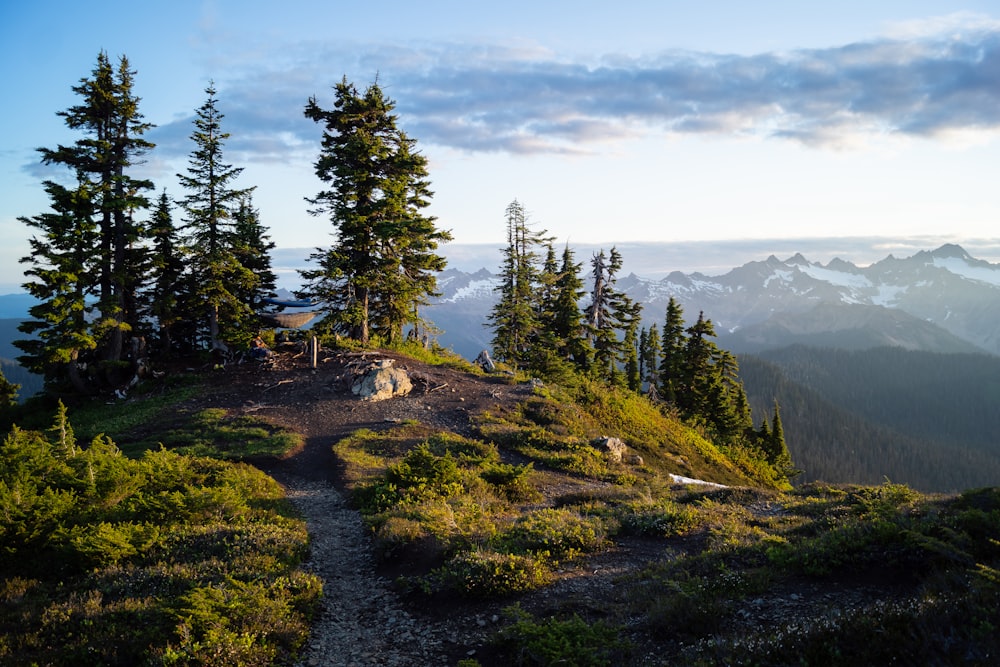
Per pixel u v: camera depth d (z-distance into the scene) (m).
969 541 9.62
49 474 15.41
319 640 9.30
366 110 37.75
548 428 30.73
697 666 6.69
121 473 15.98
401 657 8.76
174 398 32.34
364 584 11.89
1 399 43.69
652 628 8.41
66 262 31.33
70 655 7.89
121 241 34.38
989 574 7.15
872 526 10.73
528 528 13.74
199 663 7.66
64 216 31.50
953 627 6.14
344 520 16.64
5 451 16.02
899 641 6.27
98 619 8.85
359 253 39.09
